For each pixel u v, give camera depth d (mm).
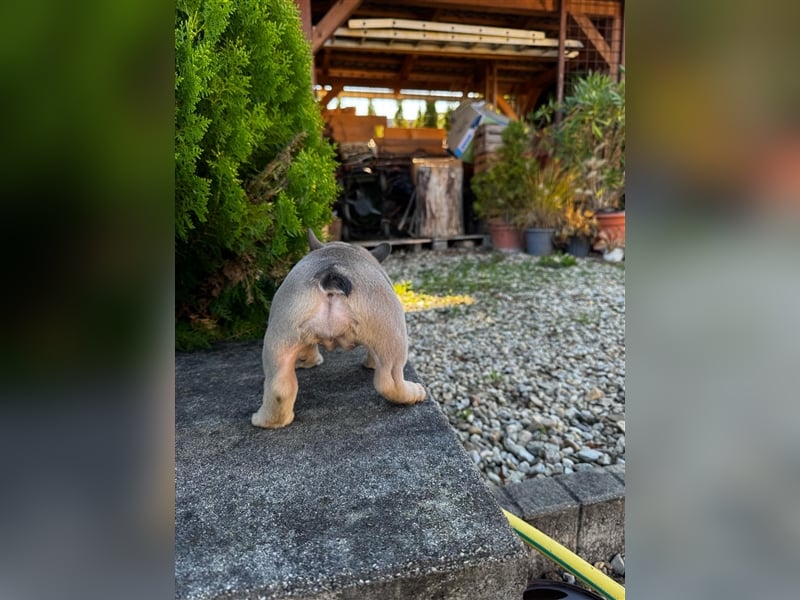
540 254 6156
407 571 1031
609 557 1781
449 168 6992
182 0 1871
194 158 1987
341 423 1588
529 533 1456
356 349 2195
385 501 1229
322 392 1803
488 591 1071
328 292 1467
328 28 5410
